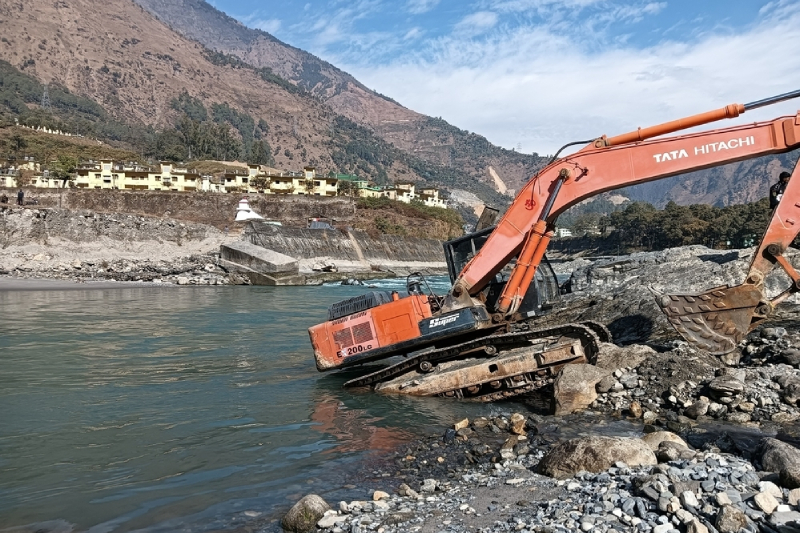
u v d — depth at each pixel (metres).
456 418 11.83
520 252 13.80
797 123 11.77
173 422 11.48
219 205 88.31
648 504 6.18
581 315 20.75
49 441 10.23
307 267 71.12
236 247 60.72
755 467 7.46
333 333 14.66
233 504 7.59
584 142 13.19
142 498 7.81
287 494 7.91
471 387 13.34
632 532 5.65
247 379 15.55
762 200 116.50
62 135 149.62
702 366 12.23
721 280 19.77
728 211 126.50
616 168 12.84
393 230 101.88
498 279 15.19
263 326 26.27
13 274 51.59
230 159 185.38
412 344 14.06
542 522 6.12
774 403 10.66
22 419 11.56
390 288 55.03
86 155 133.62
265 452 9.73
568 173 12.99
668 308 12.55
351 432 10.88
